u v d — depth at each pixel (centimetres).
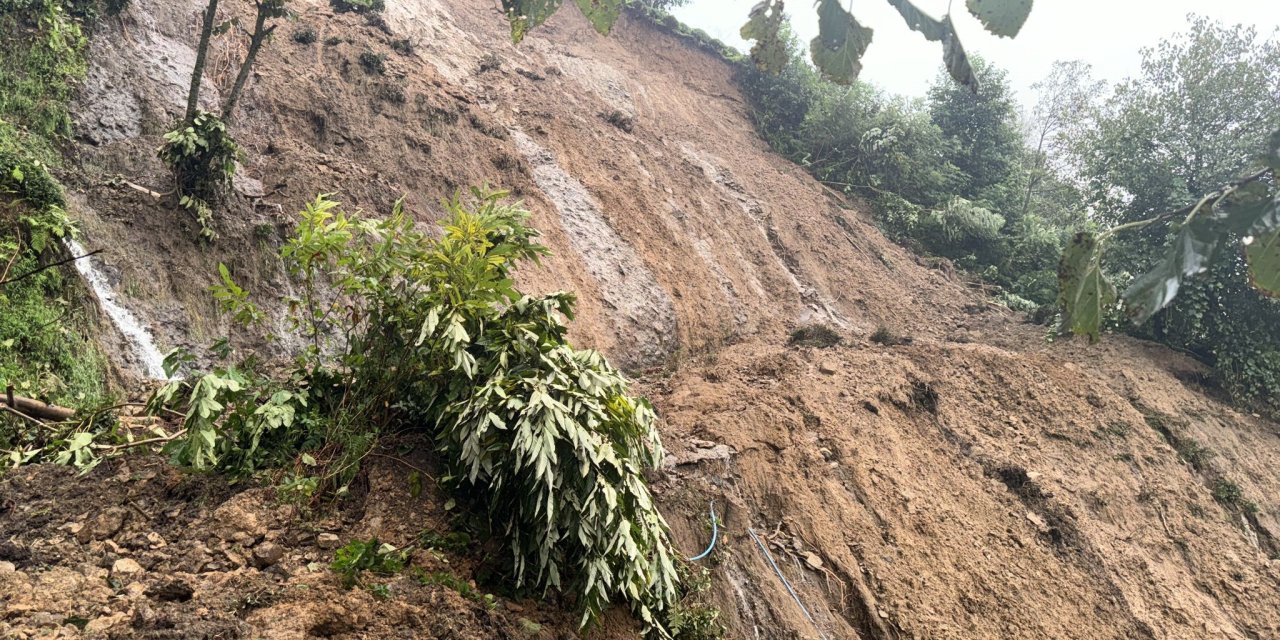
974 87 223
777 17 267
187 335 718
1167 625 809
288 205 870
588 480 442
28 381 557
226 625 346
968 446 966
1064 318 250
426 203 1040
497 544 470
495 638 409
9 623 327
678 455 732
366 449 484
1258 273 222
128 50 912
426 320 477
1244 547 972
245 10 1128
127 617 346
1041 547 848
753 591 650
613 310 1080
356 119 1070
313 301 541
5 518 397
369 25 1325
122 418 538
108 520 408
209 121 771
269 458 476
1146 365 1275
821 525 743
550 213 1161
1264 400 1311
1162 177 1421
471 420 452
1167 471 1041
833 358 1035
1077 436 1045
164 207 770
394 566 417
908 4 229
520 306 524
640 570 459
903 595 712
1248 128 1392
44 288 630
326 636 364
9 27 804
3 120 727
